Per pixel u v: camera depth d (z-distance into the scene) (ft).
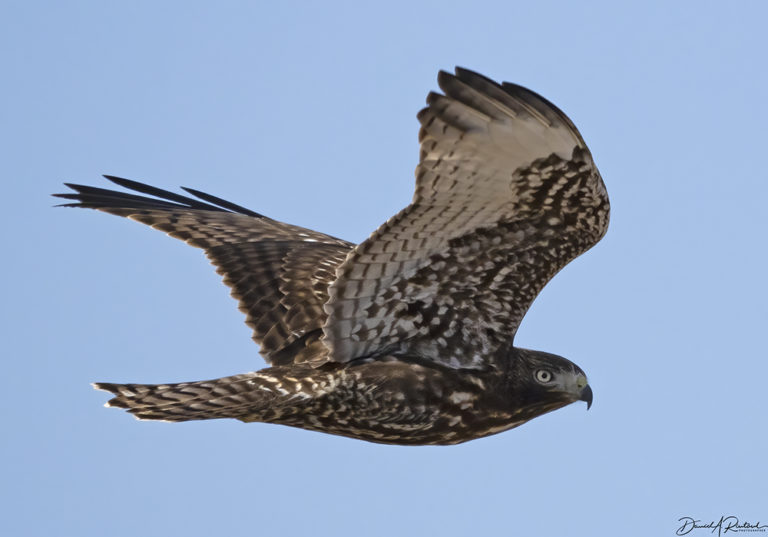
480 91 33.94
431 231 38.22
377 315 41.11
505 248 39.34
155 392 40.52
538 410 45.11
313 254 47.03
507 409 43.98
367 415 42.39
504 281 40.55
